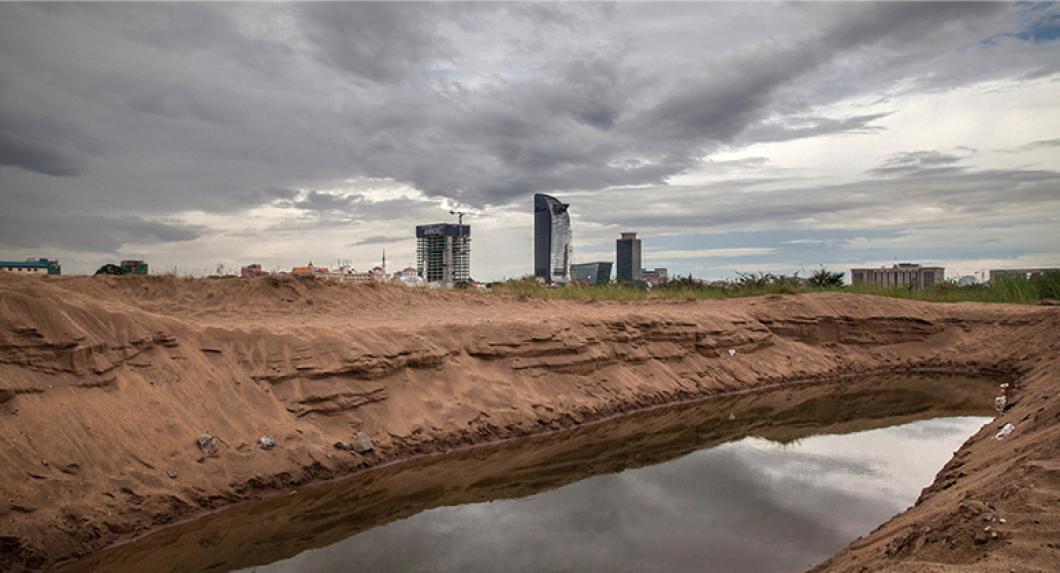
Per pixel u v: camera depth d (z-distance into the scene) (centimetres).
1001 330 3675
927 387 2994
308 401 1622
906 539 792
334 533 1264
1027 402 1733
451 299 2986
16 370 1219
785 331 3519
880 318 3725
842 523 1327
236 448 1419
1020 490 752
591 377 2386
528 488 1535
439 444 1755
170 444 1329
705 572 1103
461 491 1510
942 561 690
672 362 2784
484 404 1959
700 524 1318
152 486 1241
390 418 1731
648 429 2136
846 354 3531
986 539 680
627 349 2617
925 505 1088
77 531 1095
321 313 2380
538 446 1898
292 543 1213
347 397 1681
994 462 1122
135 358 1432
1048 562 597
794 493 1511
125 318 1479
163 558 1141
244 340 1656
